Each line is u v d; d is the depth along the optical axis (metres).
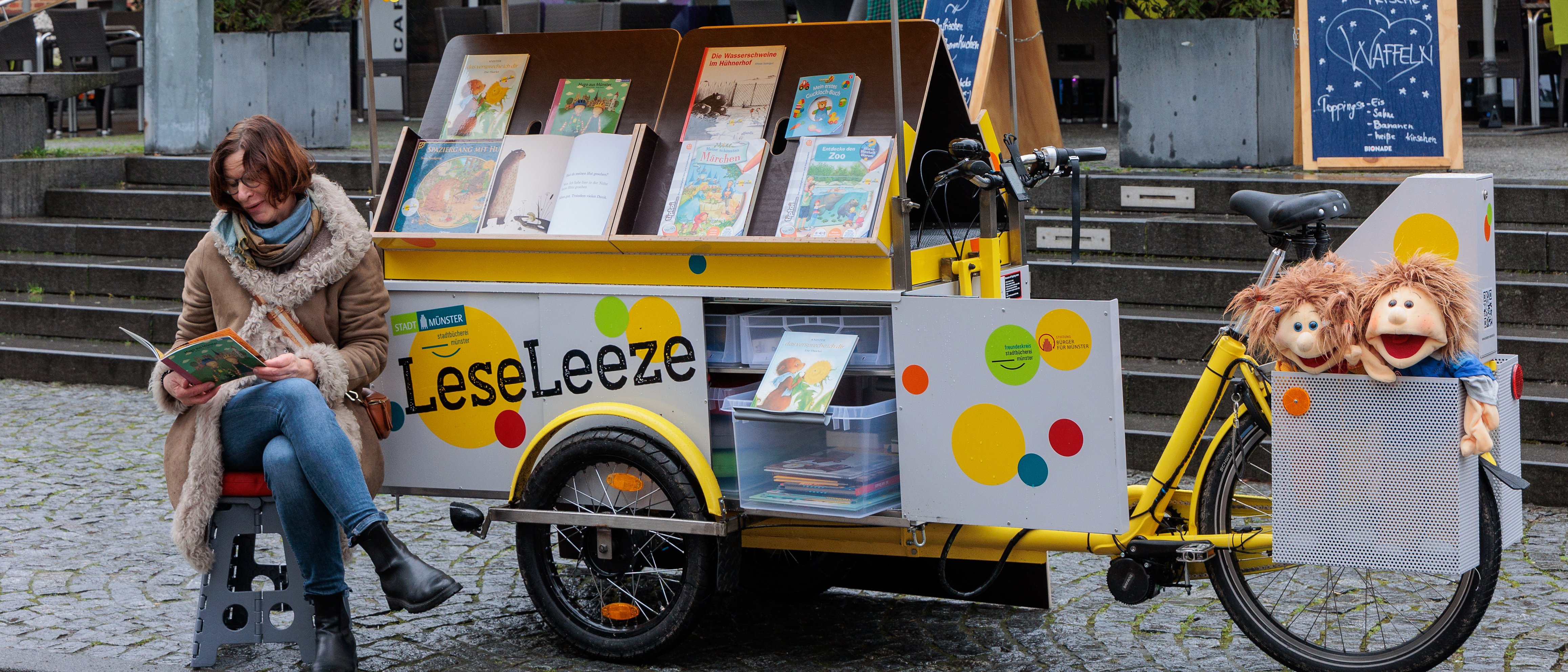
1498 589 4.12
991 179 3.44
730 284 3.51
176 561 4.59
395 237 3.80
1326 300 3.02
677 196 3.59
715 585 3.55
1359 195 6.71
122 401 7.20
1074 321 3.13
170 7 9.77
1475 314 2.96
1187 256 6.79
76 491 5.44
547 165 3.77
